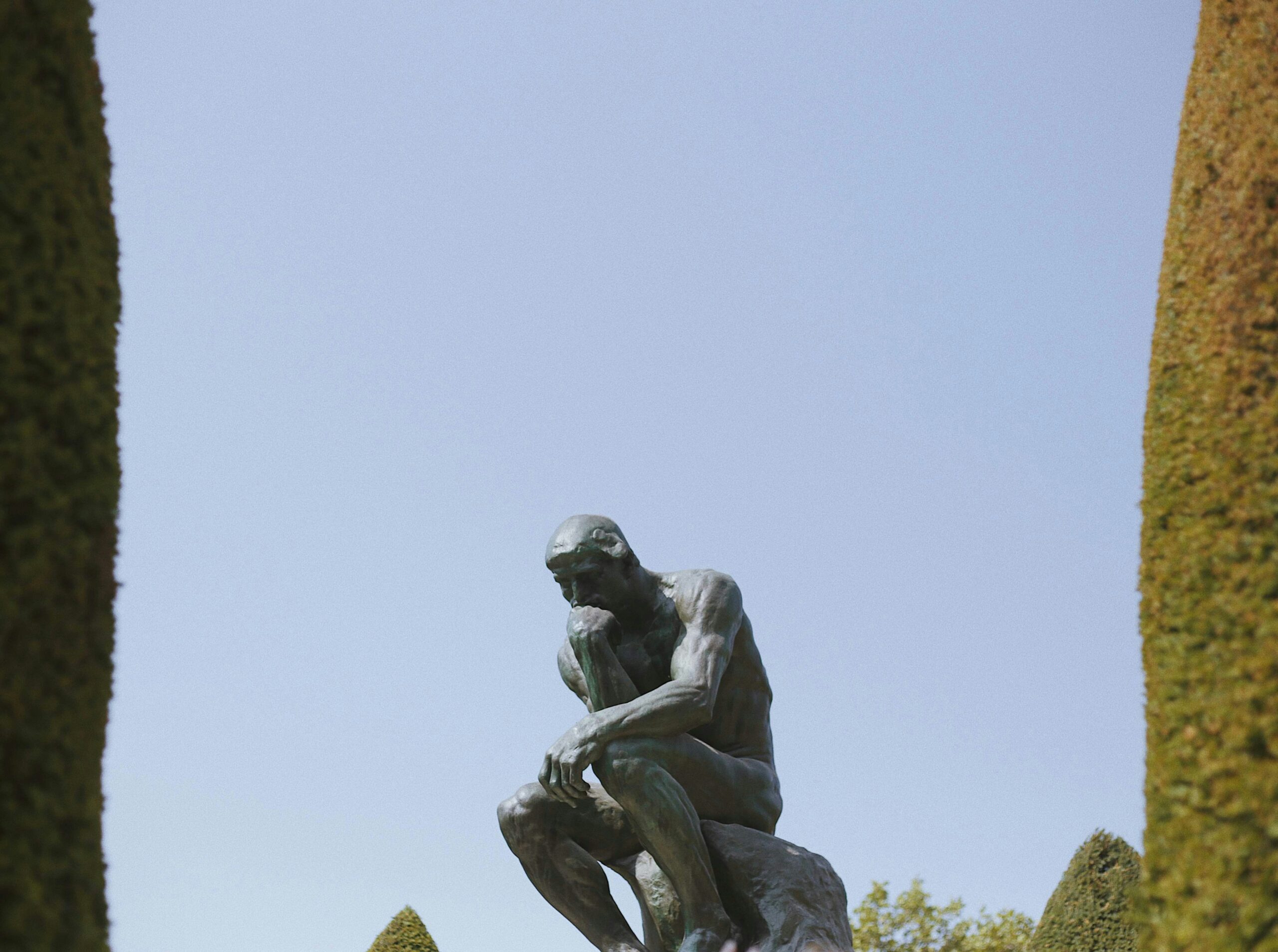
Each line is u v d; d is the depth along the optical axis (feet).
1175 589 17.87
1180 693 17.24
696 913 26.09
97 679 16.97
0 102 17.53
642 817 26.09
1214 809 16.19
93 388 17.79
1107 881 40.93
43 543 16.42
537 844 27.71
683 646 27.63
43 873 15.35
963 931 57.26
